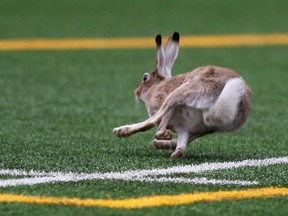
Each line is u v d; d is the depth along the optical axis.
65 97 30.67
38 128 23.56
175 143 19.28
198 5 62.72
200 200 15.02
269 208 14.65
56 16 57.72
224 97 17.44
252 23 54.50
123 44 46.41
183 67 38.91
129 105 28.83
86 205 14.65
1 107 28.00
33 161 18.56
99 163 18.38
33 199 15.02
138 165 18.17
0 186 16.02
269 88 33.62
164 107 18.08
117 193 15.49
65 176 16.97
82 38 48.66
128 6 62.34
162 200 14.95
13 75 36.53
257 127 24.67
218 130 18.20
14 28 52.41
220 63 40.41
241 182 16.62
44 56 42.47
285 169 18.03
